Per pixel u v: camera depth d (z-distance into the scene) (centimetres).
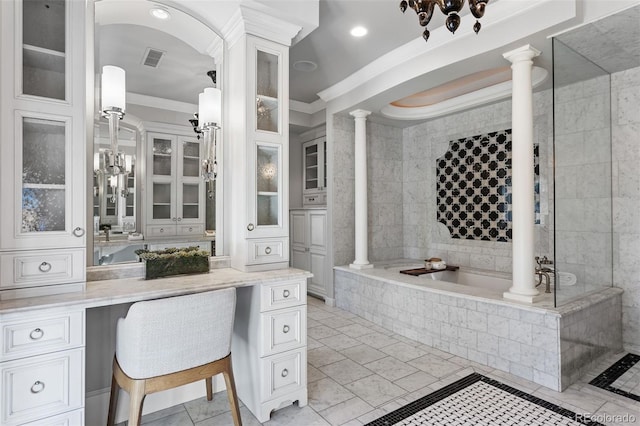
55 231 158
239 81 222
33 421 135
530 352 233
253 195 218
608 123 294
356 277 392
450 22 145
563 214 240
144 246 205
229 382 171
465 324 273
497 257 393
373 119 457
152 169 210
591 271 268
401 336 325
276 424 187
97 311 188
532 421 186
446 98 427
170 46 216
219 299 162
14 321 132
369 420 190
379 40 298
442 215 454
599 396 212
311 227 477
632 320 286
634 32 229
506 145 384
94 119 189
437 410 199
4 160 147
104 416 189
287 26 229
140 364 148
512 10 240
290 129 506
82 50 166
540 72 318
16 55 150
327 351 288
